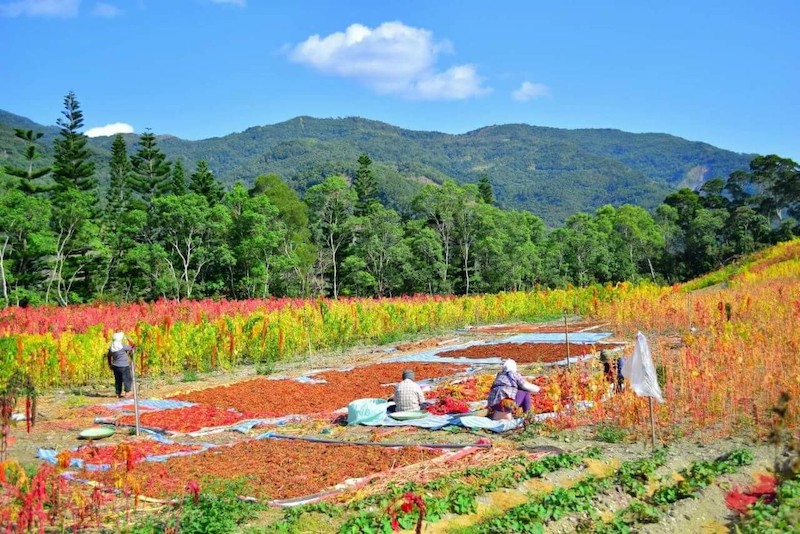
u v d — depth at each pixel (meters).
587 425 13.35
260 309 31.27
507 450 11.71
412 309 35.38
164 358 23.05
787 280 37.53
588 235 101.56
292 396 18.14
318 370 23.25
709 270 102.94
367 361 25.12
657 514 8.77
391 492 9.24
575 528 8.48
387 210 82.00
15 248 59.56
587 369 16.94
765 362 13.87
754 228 104.00
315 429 14.25
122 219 67.44
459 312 38.22
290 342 26.88
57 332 23.41
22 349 20.16
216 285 71.00
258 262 67.75
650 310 28.23
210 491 9.59
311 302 36.41
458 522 8.47
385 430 13.78
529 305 42.09
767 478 9.88
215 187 85.50
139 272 68.94
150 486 10.03
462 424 13.62
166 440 13.60
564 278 95.50
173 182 82.25
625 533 8.28
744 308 23.92
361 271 76.44
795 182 113.19
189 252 67.38
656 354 18.86
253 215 67.25
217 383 21.23
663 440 12.06
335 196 80.88
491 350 26.20
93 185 71.25
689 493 9.36
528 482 9.84
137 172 77.94
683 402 13.09
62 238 63.09
